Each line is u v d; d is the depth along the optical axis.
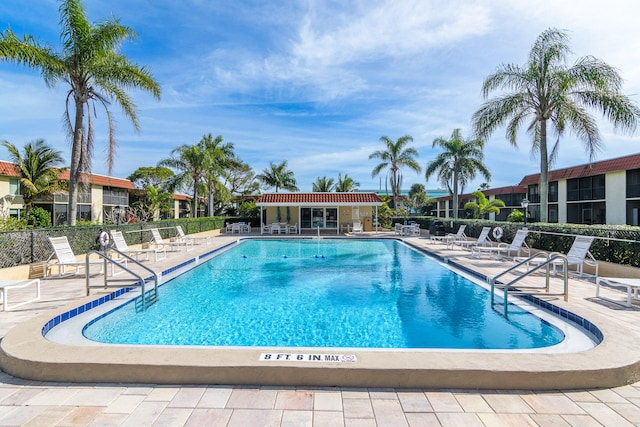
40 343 3.61
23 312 5.34
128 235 12.45
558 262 8.29
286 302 6.89
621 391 3.00
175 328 5.42
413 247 16.06
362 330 5.34
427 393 2.96
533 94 13.72
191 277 9.34
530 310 5.86
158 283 8.31
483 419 2.60
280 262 12.02
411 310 6.32
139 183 35.47
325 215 27.06
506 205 35.31
